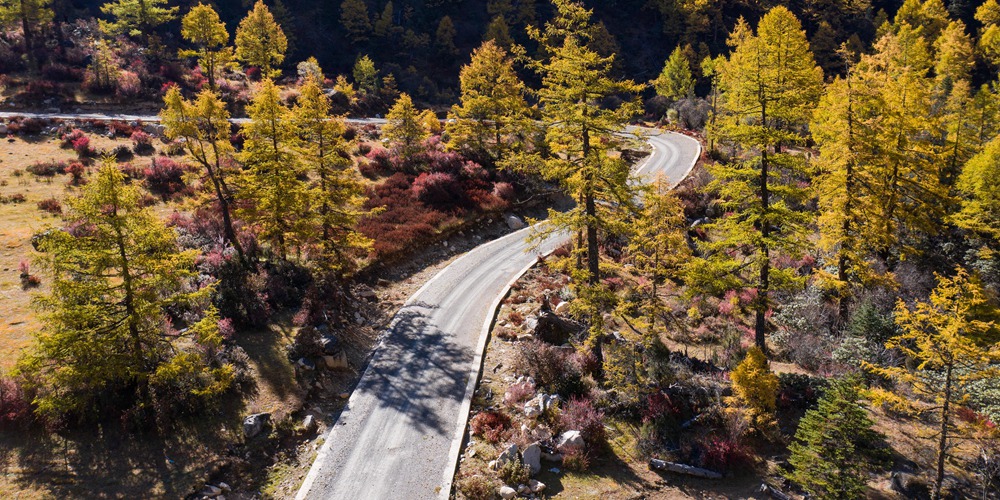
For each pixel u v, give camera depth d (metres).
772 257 35.09
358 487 17.16
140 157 42.84
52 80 57.62
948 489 17.95
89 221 17.12
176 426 18.58
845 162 27.88
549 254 37.19
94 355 17.08
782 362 26.23
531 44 99.25
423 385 22.72
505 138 52.62
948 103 43.56
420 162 48.16
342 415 20.73
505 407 21.59
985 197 32.66
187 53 58.34
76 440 17.34
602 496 17.48
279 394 21.09
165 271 18.38
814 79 33.19
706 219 40.91
